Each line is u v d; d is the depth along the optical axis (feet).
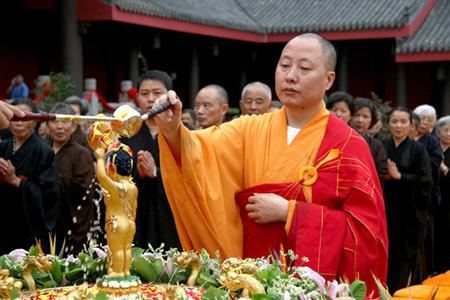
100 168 9.41
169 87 20.08
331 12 107.76
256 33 106.32
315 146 13.20
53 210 21.61
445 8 104.88
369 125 27.68
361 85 112.47
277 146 13.41
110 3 76.23
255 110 25.91
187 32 92.53
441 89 102.32
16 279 10.66
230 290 10.07
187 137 12.59
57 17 77.77
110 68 91.86
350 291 10.16
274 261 11.12
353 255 12.65
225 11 107.76
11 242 21.20
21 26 82.58
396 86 103.19
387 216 28.45
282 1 113.91
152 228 19.24
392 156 28.76
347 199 13.00
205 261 11.21
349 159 13.08
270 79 114.83
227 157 13.53
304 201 13.02
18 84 74.69
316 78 13.06
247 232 13.39
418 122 31.48
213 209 13.12
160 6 87.45
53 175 21.68
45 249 21.38
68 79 68.33
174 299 9.86
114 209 9.49
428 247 32.01
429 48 96.22
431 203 29.63
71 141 23.26
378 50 110.73
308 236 12.56
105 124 9.70
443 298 17.89
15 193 21.02
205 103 25.67
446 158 35.58
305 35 13.33
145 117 10.88
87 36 88.07
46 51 84.28
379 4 105.91
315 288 10.13
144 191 19.35
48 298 9.96
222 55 111.86
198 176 12.78
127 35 87.45
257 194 13.01
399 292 18.71
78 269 11.14
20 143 21.97
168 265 11.23
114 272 9.58
